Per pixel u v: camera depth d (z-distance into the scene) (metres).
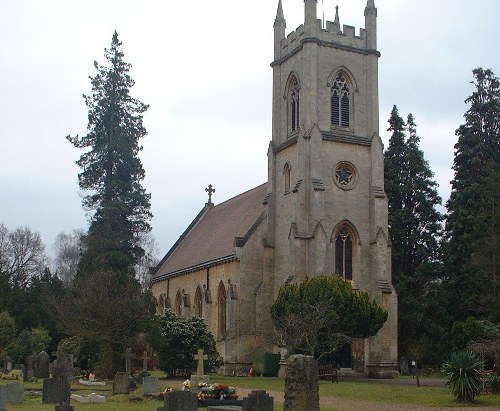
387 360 61.59
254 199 78.75
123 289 57.31
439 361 70.69
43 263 128.00
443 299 71.56
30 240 124.62
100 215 70.62
